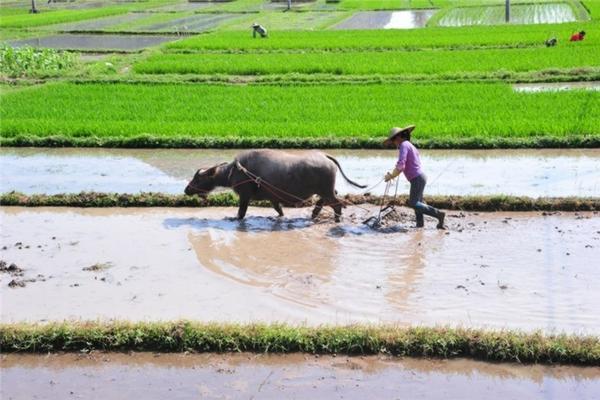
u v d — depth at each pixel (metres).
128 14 139.00
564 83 59.19
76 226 29.47
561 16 111.56
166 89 58.41
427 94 53.31
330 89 56.94
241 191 29.05
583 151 39.34
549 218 29.34
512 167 36.59
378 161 38.25
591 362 18.25
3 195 32.47
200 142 41.66
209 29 108.69
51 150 42.16
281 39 90.12
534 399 16.86
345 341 19.02
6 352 19.44
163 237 27.92
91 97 55.16
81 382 18.03
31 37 102.06
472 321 20.36
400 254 25.55
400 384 17.58
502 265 24.38
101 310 21.55
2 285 23.41
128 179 36.03
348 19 121.94
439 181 34.41
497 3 135.88
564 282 22.86
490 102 49.69
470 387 17.41
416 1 149.88
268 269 24.48
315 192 28.67
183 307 21.66
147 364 18.78
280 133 42.38
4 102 53.38
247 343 19.27
